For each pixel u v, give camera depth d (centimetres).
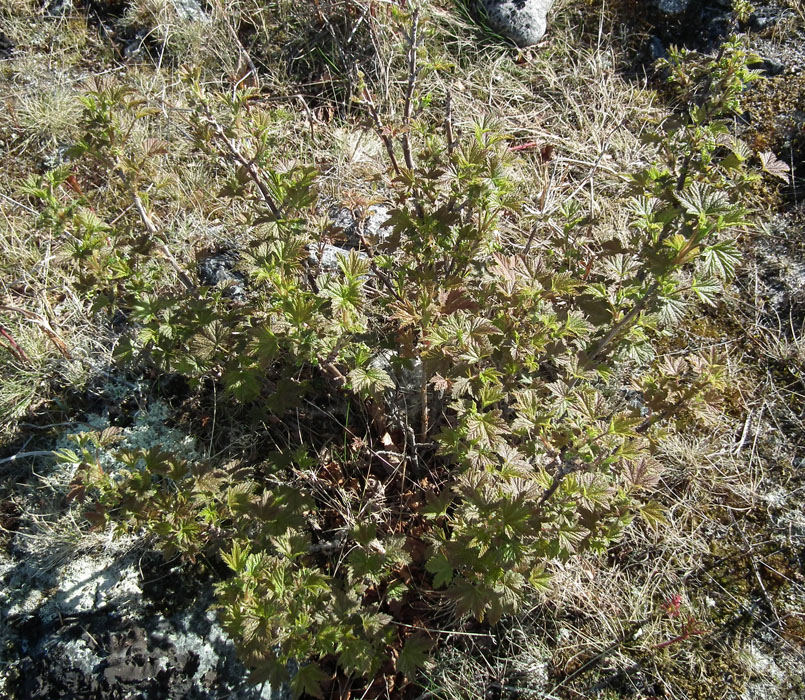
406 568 274
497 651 262
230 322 266
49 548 271
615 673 257
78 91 410
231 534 252
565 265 285
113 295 256
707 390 234
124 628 253
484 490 207
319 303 229
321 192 370
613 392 309
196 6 450
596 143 404
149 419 304
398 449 305
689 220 219
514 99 431
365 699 256
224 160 281
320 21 438
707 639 261
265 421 305
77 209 253
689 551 280
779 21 420
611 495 198
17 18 434
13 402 306
